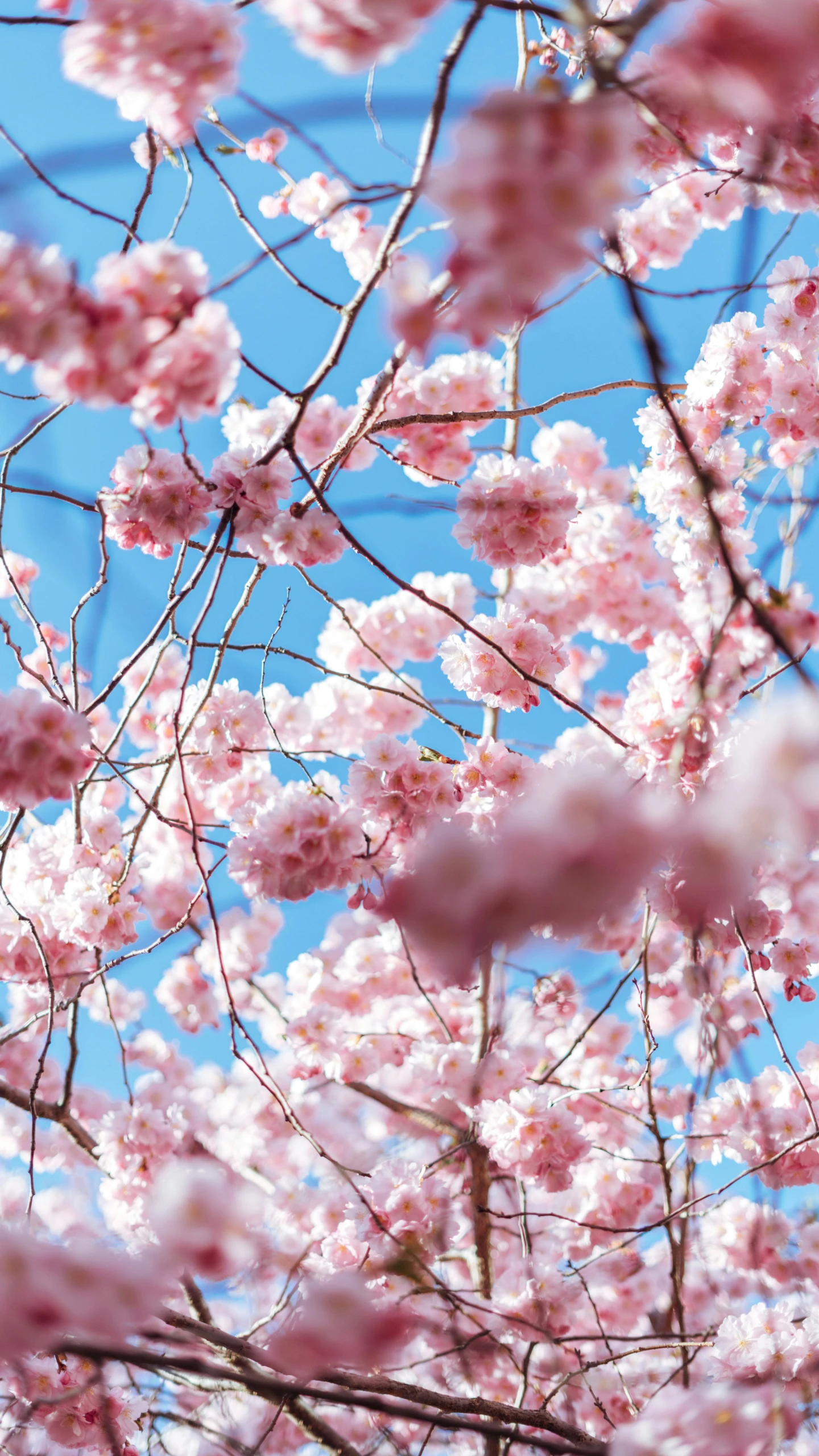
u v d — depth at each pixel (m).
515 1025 4.36
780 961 3.78
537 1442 2.01
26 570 4.75
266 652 3.38
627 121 1.46
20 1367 2.05
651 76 1.59
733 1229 4.48
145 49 1.86
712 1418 2.15
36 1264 1.68
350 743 5.71
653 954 4.84
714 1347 3.37
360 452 4.84
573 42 3.23
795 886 3.61
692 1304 5.17
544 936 1.39
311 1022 4.93
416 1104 6.24
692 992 2.61
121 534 3.17
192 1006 6.19
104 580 3.03
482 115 1.42
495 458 3.52
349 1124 6.39
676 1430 2.13
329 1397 1.89
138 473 3.04
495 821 3.40
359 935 6.41
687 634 4.89
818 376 3.78
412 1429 4.63
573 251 1.49
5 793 2.46
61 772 2.49
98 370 1.87
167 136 2.04
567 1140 3.92
